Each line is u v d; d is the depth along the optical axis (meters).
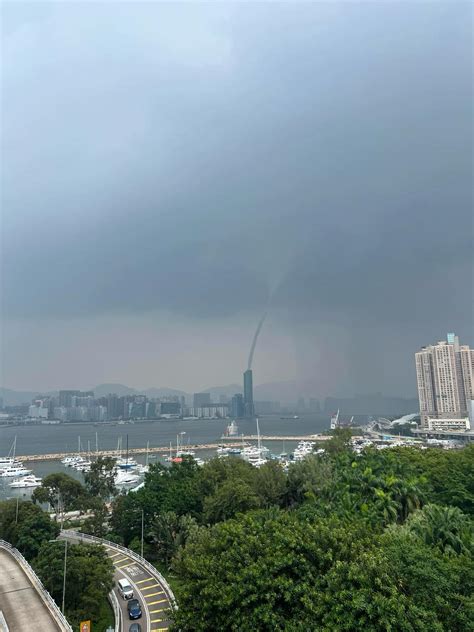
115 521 90.69
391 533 44.12
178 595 41.50
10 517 76.00
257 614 33.28
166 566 74.00
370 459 83.38
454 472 73.88
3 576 58.84
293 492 82.25
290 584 34.25
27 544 68.50
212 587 36.91
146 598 59.94
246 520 47.72
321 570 35.91
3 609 49.28
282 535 39.03
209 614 36.72
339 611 30.50
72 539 84.56
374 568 32.81
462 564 34.44
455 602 31.52
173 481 93.69
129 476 178.50
